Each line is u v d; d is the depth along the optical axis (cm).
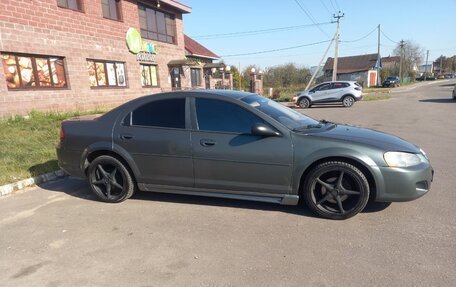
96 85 1524
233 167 411
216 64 2566
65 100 1356
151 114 455
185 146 427
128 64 1697
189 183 438
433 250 316
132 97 1728
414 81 7769
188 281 285
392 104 1991
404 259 303
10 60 1155
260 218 402
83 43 1430
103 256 331
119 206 461
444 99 2219
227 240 352
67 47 1357
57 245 356
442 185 491
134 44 1712
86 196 508
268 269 297
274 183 402
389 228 362
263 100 467
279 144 394
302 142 389
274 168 397
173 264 312
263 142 399
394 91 3684
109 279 292
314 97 2039
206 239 356
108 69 1589
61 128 505
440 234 346
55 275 302
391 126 1103
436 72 11388
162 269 304
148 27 1869
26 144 809
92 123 486
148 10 1864
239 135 410
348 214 383
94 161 476
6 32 1125
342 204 393
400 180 371
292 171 392
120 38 1634
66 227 400
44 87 1277
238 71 4000
